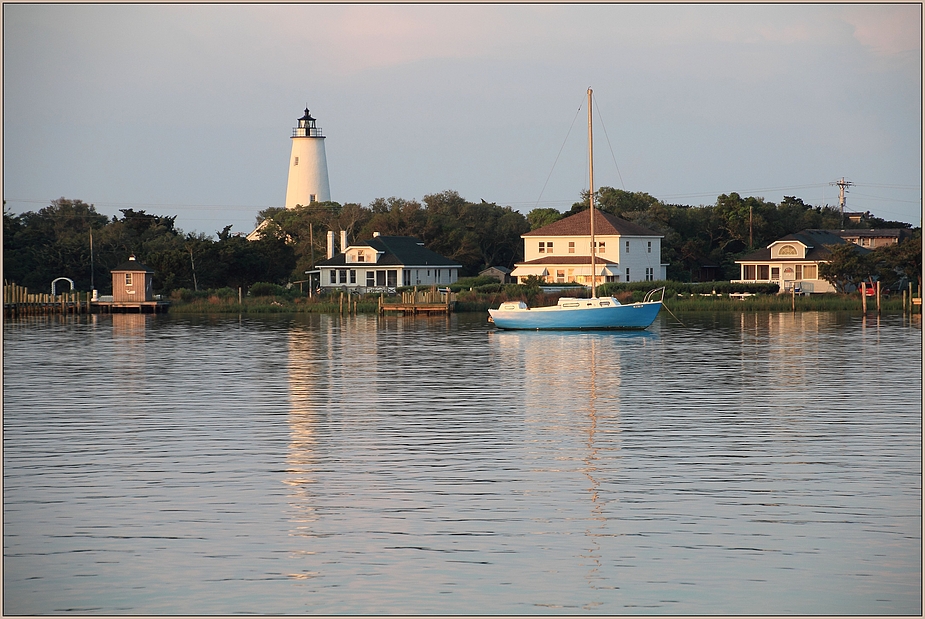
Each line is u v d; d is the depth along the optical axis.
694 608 44.03
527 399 96.62
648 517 55.19
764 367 122.31
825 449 71.50
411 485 62.00
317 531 53.19
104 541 51.81
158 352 149.50
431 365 128.75
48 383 110.75
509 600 44.72
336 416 86.75
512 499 58.72
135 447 73.44
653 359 133.88
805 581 46.41
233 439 76.38
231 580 46.88
